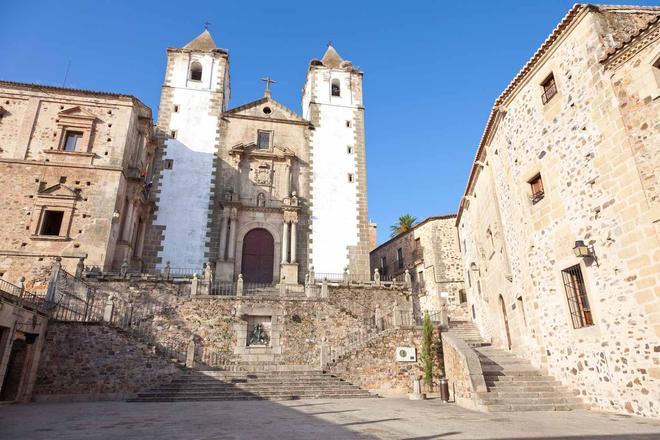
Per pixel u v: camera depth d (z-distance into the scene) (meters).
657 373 9.36
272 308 21.31
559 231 12.70
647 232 9.83
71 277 19.31
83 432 8.20
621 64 10.87
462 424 9.15
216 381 16.31
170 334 20.05
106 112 25.66
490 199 18.72
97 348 16.20
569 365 12.19
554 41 13.09
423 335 17.95
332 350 19.95
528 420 9.64
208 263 26.47
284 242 28.75
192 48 34.72
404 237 35.56
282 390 15.90
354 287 25.44
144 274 21.80
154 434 7.92
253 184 30.02
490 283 20.23
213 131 30.89
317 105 33.78
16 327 14.13
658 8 11.88
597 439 7.33
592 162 11.50
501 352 16.81
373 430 8.37
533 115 14.17
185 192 28.86
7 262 21.62
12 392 14.52
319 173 31.67
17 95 24.89
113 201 23.72
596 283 11.15
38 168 23.62
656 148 9.90
